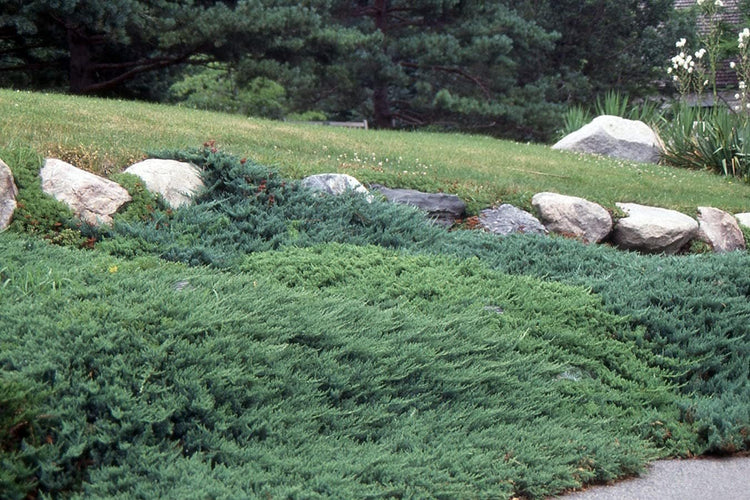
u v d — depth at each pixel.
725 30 28.22
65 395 4.30
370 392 5.23
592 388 6.27
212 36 19.31
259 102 26.38
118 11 17.62
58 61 22.91
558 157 16.42
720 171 17.05
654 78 29.94
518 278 7.74
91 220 7.89
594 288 7.78
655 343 6.99
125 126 11.80
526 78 29.33
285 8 19.59
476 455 4.84
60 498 3.97
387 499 4.27
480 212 10.63
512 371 6.07
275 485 4.20
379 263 7.68
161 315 5.00
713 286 7.72
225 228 8.30
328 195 9.25
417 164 12.74
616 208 11.41
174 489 3.95
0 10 18.06
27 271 5.59
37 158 8.20
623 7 29.45
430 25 25.98
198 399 4.55
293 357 5.15
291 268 7.23
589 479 5.07
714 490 4.98
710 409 6.04
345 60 23.67
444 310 6.64
